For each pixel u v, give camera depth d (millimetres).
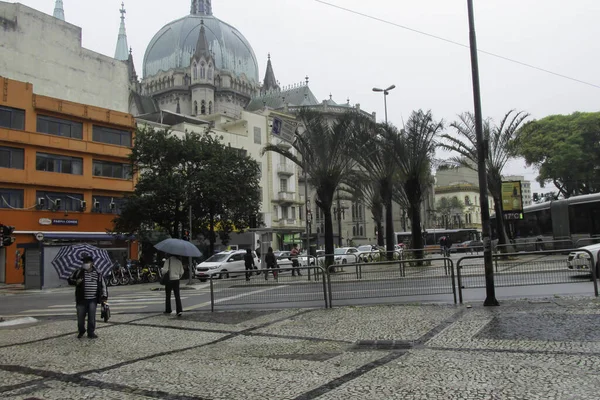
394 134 27562
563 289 12320
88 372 6504
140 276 29859
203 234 36406
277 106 107250
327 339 8078
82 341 8922
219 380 5840
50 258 28078
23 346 8719
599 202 28812
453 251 44094
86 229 37344
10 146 34094
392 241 30266
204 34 115750
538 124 47812
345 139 26203
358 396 4984
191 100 114625
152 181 31547
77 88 45688
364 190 39344
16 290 27703
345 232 83125
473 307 10391
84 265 9312
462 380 5324
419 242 28219
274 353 7246
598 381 5008
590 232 29000
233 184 33125
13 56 40938
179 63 117875
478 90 10734
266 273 13023
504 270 12992
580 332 7289
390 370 5906
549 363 5773
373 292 12719
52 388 5758
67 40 45312
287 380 5707
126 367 6715
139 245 39688
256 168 36125
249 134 59281
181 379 5957
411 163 27797
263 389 5391
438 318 9305
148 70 122688
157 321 11117
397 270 14844
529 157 48750
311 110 26594
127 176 41000
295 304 12727
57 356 7641
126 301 17078
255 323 10148
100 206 39031
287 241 60875
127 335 9391
